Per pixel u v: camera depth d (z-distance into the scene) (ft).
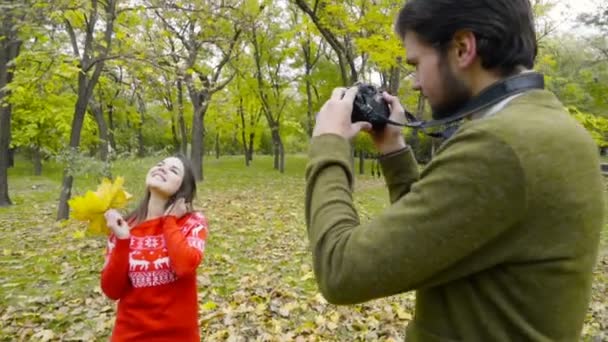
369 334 10.92
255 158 106.01
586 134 2.38
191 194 7.23
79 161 20.93
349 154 2.81
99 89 40.06
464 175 2.16
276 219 27.25
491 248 2.20
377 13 24.12
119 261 6.72
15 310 12.46
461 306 2.36
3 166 33.96
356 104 3.15
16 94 27.22
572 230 2.15
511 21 2.38
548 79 22.38
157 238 6.92
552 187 2.10
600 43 38.29
